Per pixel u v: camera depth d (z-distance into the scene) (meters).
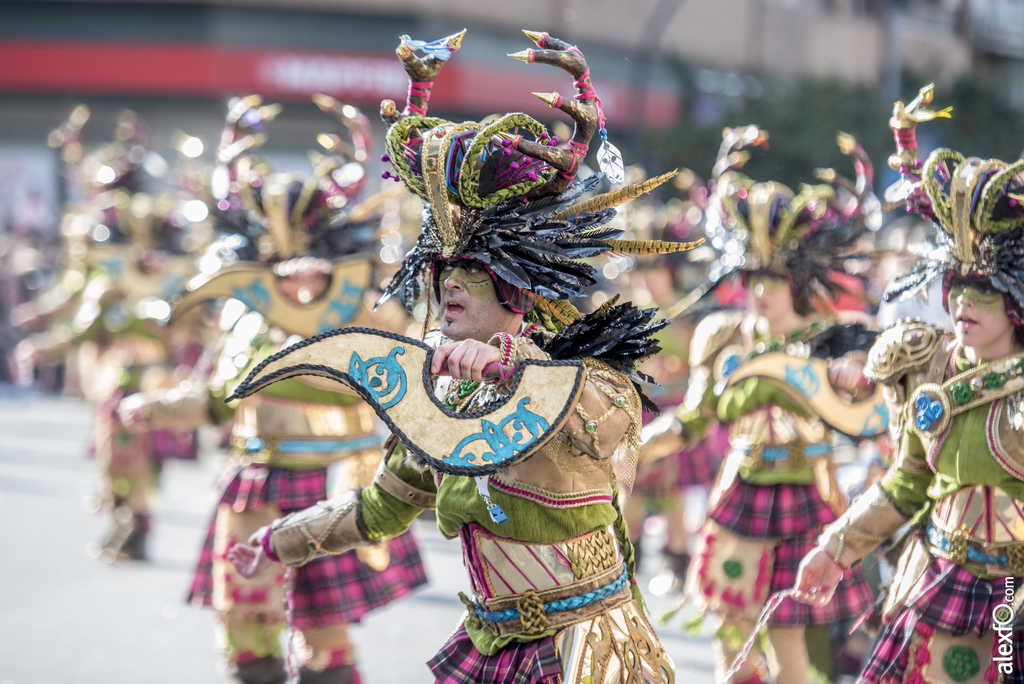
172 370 15.55
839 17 48.34
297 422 8.98
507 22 46.75
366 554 8.75
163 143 43.19
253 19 42.88
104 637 11.58
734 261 9.51
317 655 8.74
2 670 10.52
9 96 43.19
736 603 8.81
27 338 31.31
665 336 14.30
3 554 14.93
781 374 8.96
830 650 9.09
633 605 5.39
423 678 10.41
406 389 4.69
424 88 5.21
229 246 9.52
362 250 9.52
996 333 5.93
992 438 5.91
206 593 9.30
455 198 4.98
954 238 5.94
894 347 6.26
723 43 52.34
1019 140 37.84
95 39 42.53
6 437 24.31
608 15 49.19
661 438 9.84
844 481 10.07
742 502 9.03
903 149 6.38
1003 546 5.96
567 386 4.61
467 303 5.09
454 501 5.32
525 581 5.21
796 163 39.22
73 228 16.58
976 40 44.09
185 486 19.75
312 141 43.97
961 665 6.00
